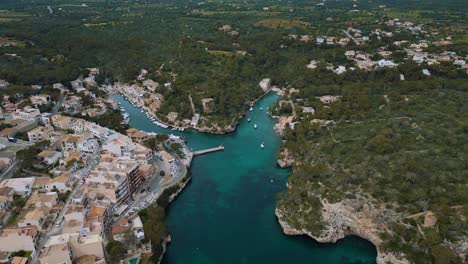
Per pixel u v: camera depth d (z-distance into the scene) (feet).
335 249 609.83
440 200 604.90
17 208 633.61
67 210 607.78
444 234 557.33
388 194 632.79
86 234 545.85
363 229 618.44
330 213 645.51
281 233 645.92
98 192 654.94
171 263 578.25
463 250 542.16
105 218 613.52
